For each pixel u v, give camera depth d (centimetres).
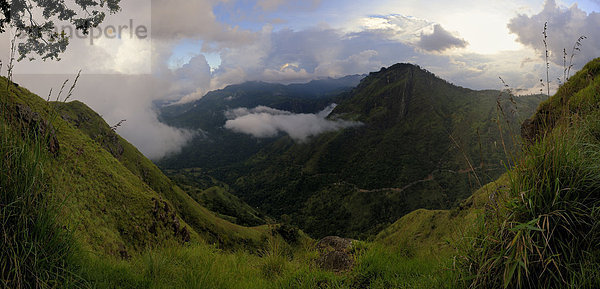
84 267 315
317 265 499
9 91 274
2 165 260
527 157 285
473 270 284
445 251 383
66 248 295
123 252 2061
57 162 294
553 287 244
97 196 2886
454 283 289
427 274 379
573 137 307
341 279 429
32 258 264
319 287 420
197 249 554
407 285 367
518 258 233
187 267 441
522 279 250
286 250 552
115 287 339
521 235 246
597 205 255
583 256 245
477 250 279
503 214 272
